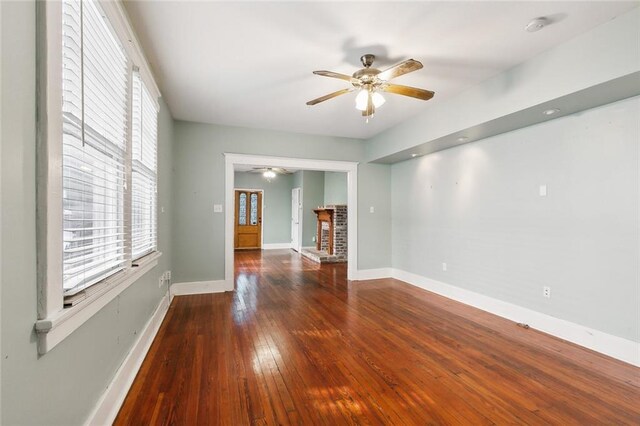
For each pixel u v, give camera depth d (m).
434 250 4.75
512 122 3.21
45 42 1.08
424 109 4.03
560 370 2.39
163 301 3.56
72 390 1.33
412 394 2.07
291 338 2.96
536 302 3.25
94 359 1.57
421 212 5.05
